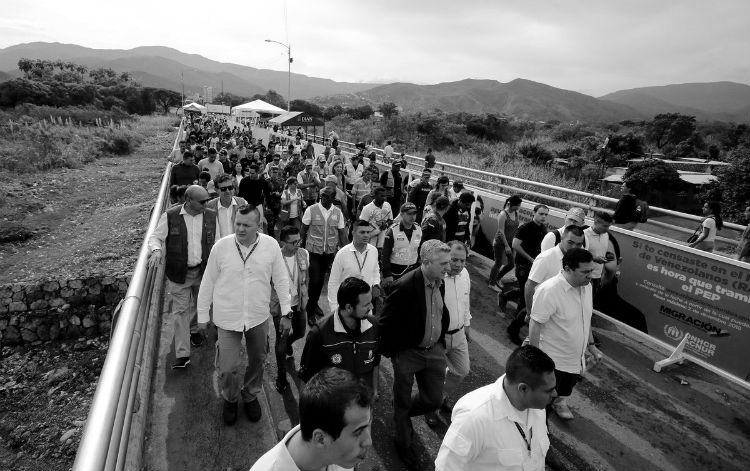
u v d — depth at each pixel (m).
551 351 3.71
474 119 54.53
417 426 4.12
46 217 15.61
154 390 4.04
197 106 68.88
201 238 4.47
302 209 8.45
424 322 3.44
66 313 10.21
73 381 8.58
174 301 4.39
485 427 2.18
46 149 23.97
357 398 1.48
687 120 72.44
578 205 8.24
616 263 5.73
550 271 4.53
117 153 30.88
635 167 21.34
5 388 8.41
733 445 4.07
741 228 7.23
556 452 3.88
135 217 16.16
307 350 3.26
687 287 5.14
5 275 11.02
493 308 6.83
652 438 4.12
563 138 53.62
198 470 3.21
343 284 3.12
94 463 1.48
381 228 6.49
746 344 4.59
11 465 6.49
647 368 5.32
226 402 3.68
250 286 3.57
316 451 1.51
